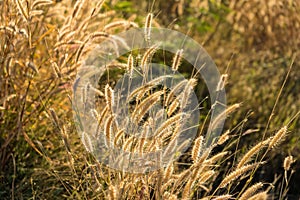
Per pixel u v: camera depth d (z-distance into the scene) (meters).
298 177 5.11
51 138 4.28
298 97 6.17
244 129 5.35
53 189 3.87
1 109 3.91
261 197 2.83
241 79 6.25
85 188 3.72
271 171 5.01
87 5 4.71
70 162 3.38
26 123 4.11
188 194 2.97
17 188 3.89
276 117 5.64
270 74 6.46
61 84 4.06
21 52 4.06
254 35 7.48
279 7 7.50
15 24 3.96
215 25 7.50
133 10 6.05
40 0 3.87
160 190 3.06
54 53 4.23
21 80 4.15
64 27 4.07
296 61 6.84
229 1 7.97
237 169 2.98
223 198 3.03
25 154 4.20
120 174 3.15
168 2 7.15
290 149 4.86
